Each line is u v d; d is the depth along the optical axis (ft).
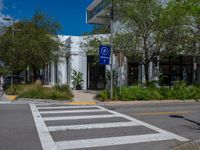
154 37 81.05
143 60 84.48
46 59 104.37
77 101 68.69
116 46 81.25
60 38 122.93
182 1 77.56
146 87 77.71
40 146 27.32
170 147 27.32
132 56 84.74
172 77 107.65
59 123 38.81
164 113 49.49
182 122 40.86
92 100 70.59
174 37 80.43
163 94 74.43
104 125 37.81
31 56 100.42
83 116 45.14
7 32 108.58
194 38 82.53
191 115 47.60
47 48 104.63
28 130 34.12
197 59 107.45
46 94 71.61
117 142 29.17
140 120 42.01
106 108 56.18
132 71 99.81
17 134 32.04
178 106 60.80
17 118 42.52
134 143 28.86
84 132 33.45
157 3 79.51
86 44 99.81
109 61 72.49
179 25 79.97
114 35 83.35
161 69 105.70
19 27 110.01
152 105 62.95
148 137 31.42
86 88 110.32
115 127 36.60
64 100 69.77
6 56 101.81
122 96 70.44
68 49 112.37
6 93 90.07
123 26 83.20
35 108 54.90
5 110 51.55
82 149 26.61
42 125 37.27
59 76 120.26
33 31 105.29
